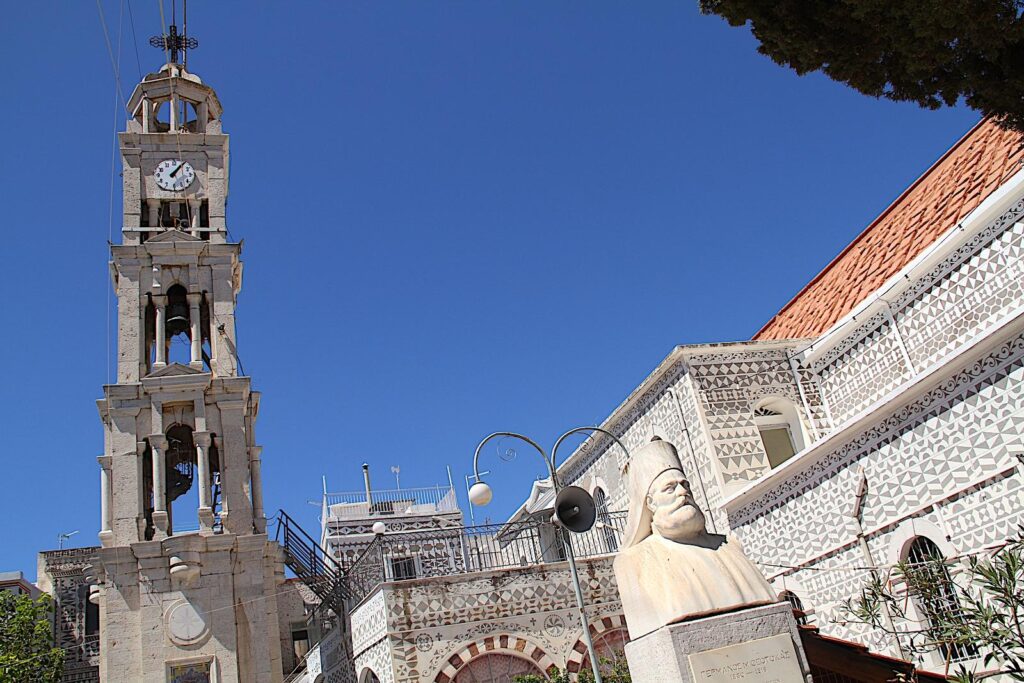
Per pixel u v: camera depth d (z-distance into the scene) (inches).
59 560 1716.3
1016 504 613.0
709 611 378.9
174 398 1229.1
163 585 1122.7
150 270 1314.0
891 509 720.3
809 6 446.3
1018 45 413.7
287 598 1721.2
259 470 1289.4
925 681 466.0
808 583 807.7
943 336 801.6
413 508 1895.9
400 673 860.6
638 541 422.0
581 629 937.5
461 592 914.7
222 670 1094.4
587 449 1230.9
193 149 1398.9
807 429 959.0
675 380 994.1
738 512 903.7
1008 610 576.1
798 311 1123.9
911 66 422.6
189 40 1493.6
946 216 874.1
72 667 1583.4
